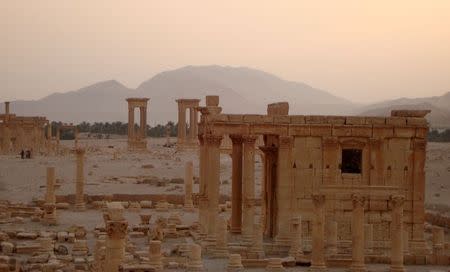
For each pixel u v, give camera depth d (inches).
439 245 3129.9
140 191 5290.4
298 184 3270.2
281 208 3265.3
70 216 4424.2
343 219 3181.6
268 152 3518.7
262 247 3139.8
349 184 3260.3
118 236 2455.7
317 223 2797.7
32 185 5708.7
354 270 2755.9
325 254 3004.4
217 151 3316.9
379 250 3144.7
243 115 3314.5
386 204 3164.4
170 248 3363.7
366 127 3253.0
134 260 2888.8
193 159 7126.0
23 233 3634.4
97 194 5093.5
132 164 6766.7
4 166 6550.2
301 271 2807.6
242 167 3496.6
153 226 3909.9
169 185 5629.9
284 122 3284.9
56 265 2876.5
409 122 3250.5
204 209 3479.3
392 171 3253.0
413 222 3230.8
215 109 3408.0
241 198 3528.5
